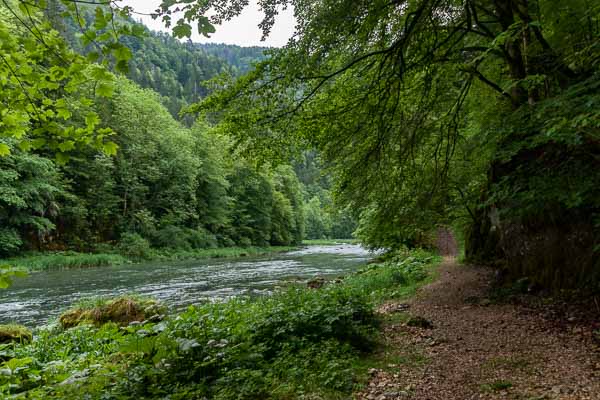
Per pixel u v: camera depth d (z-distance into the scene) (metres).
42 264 26.73
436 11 7.19
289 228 67.19
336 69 7.61
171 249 39.25
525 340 5.67
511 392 4.01
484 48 8.35
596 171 5.46
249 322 6.41
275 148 8.23
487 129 6.20
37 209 28.75
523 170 6.42
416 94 8.58
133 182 38.91
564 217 7.93
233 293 15.55
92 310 10.09
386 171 8.65
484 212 13.77
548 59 7.00
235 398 4.08
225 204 51.19
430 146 9.38
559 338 5.53
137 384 4.37
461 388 4.24
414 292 10.77
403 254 20.47
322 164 9.95
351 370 4.80
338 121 7.86
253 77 6.81
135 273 23.38
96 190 35.75
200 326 5.98
